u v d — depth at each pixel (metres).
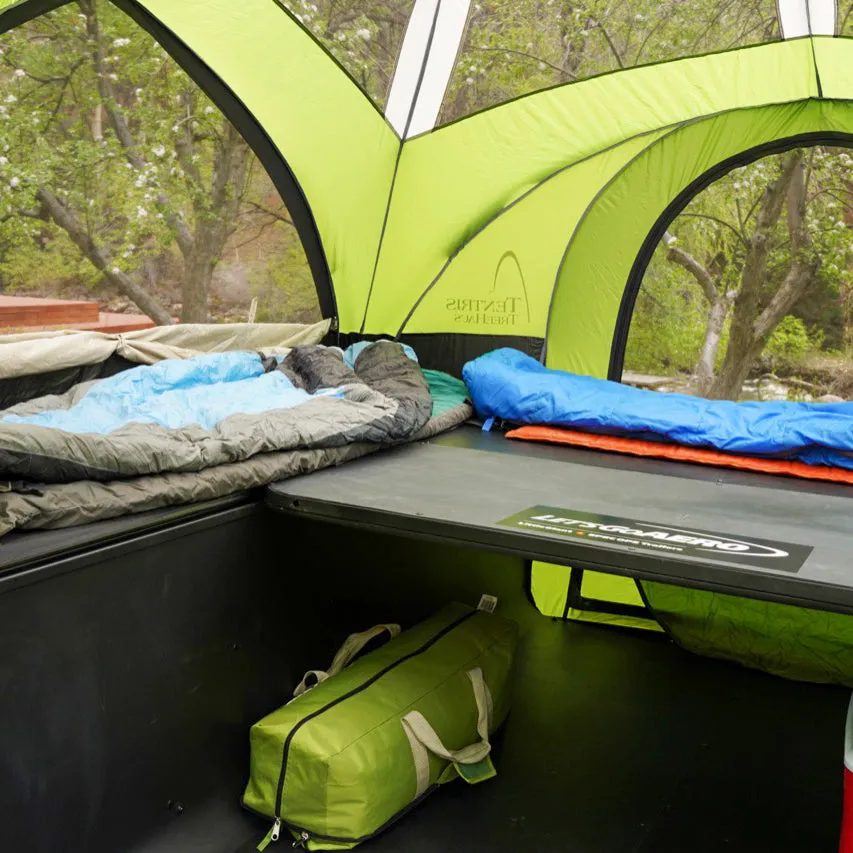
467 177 3.65
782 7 3.29
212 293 4.72
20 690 1.60
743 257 6.84
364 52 4.63
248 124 3.21
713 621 2.98
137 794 1.88
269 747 2.02
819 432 2.60
